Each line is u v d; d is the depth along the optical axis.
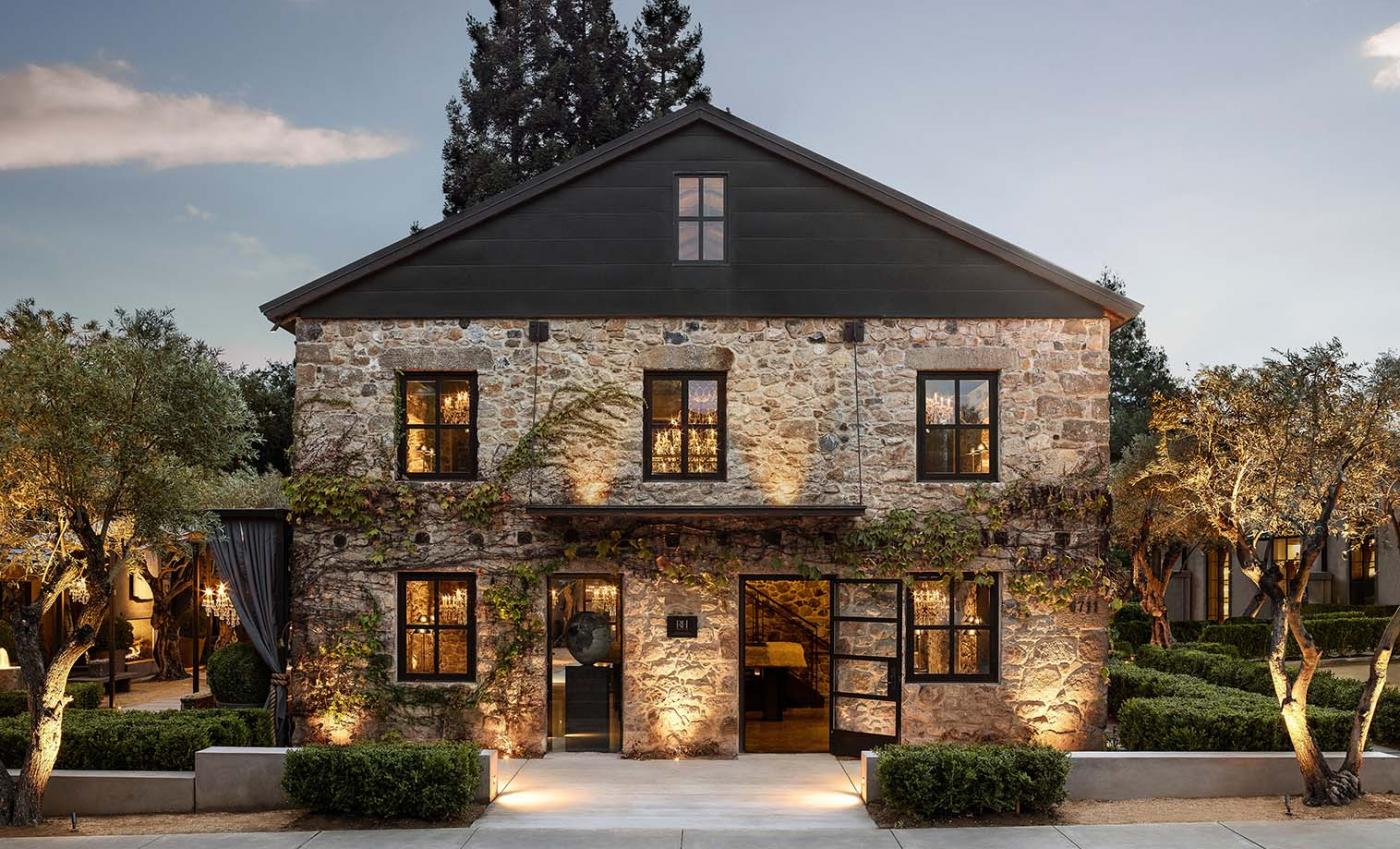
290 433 29.50
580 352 12.63
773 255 12.65
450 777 9.34
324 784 9.34
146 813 9.84
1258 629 23.70
